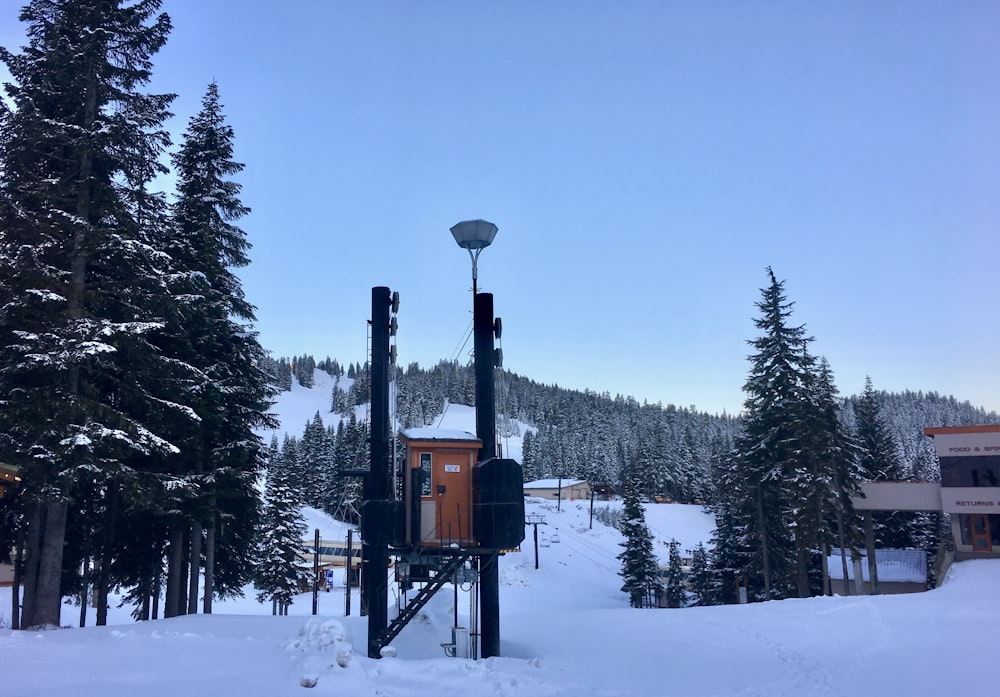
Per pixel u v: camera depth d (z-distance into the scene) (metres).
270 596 53.06
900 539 54.66
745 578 45.88
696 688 13.45
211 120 30.81
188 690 11.05
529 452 144.88
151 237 24.62
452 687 12.21
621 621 22.91
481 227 17.83
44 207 20.88
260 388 30.89
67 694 10.53
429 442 16.94
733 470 45.28
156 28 22.38
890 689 13.19
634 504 61.38
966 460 40.75
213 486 26.66
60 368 19.06
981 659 15.88
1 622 24.64
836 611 24.30
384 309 17.16
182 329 25.56
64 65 21.00
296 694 11.12
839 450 38.34
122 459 21.53
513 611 59.34
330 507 95.06
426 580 17.86
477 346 17.67
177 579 27.17
